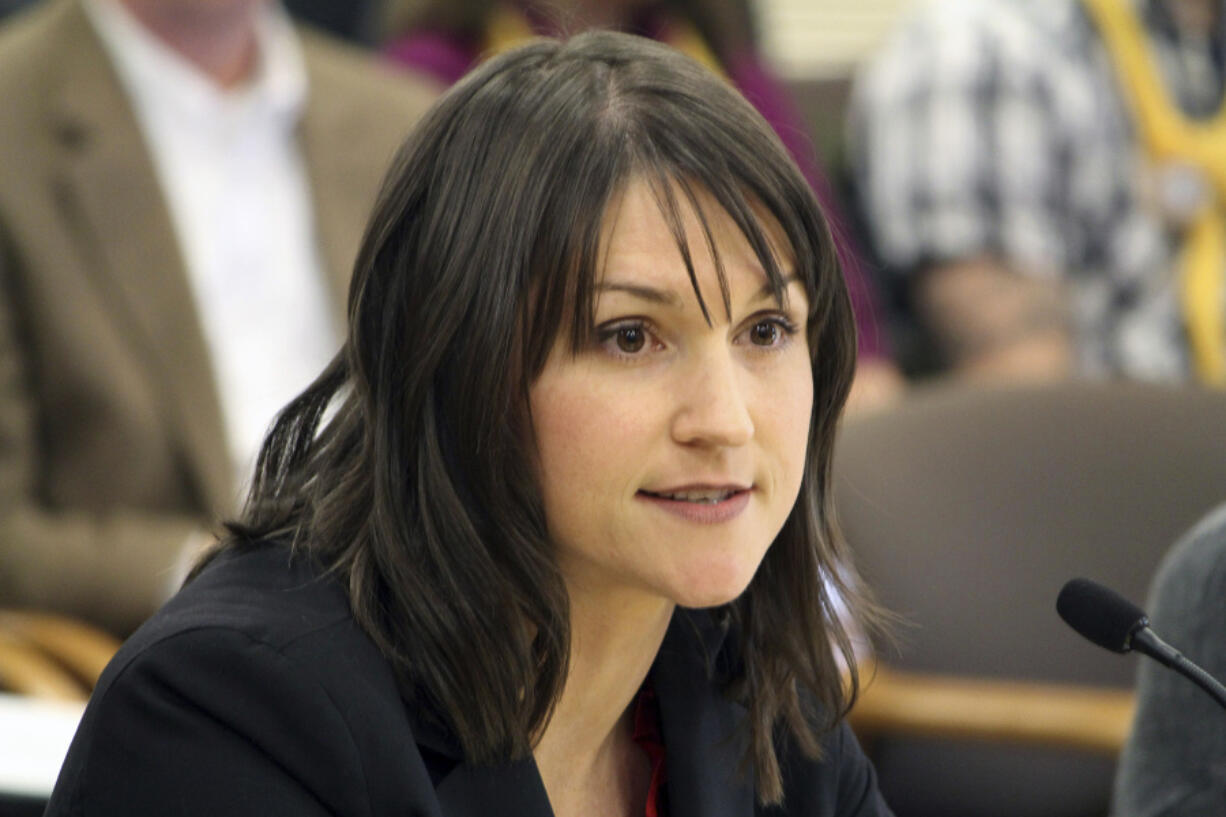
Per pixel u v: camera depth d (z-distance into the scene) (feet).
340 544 14.90
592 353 13.75
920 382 41.60
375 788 13.94
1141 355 41.55
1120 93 41.93
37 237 31.07
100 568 30.35
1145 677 18.34
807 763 16.99
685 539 14.01
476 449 13.93
